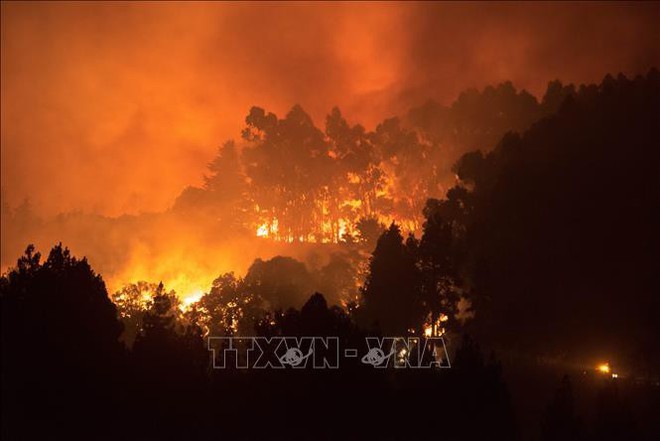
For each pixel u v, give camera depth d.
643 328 72.38
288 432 48.00
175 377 50.22
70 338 49.19
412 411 50.22
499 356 73.88
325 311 51.81
